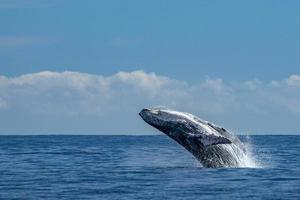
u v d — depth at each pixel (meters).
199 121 114.31
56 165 152.12
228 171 117.75
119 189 95.75
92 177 116.06
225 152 121.06
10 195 89.62
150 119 114.81
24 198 86.44
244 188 96.44
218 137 110.50
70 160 175.25
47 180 110.88
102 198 86.12
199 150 117.50
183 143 116.00
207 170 119.88
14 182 107.50
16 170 136.00
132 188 96.88
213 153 119.94
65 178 114.56
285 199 85.25
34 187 99.44
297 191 93.19
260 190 94.31
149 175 117.94
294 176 112.88
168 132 115.12
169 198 86.06
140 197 87.12
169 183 102.94
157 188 96.50
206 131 112.00
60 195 89.38
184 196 88.06
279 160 167.62
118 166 146.00
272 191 93.19
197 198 86.19
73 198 86.19
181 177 111.94
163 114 114.31
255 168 124.62
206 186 98.62
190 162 163.12
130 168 137.88
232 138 121.25
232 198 86.12
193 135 111.56
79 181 108.50
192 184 101.25
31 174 124.50
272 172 119.00
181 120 113.25
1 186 101.19
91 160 174.88
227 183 102.31
